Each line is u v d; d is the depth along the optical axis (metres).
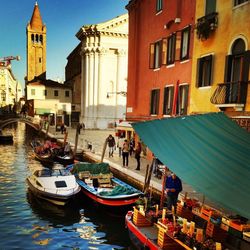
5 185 16.19
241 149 7.05
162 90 17.92
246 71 10.68
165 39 17.44
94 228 10.73
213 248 6.39
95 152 23.58
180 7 15.83
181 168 6.60
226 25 11.88
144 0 20.53
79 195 13.66
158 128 8.27
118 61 45.16
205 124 8.15
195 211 8.38
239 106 10.67
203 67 13.69
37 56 80.81
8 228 10.54
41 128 44.34
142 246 8.34
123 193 11.66
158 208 9.24
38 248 9.12
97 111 45.41
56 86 59.22
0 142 34.75
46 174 14.29
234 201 5.43
